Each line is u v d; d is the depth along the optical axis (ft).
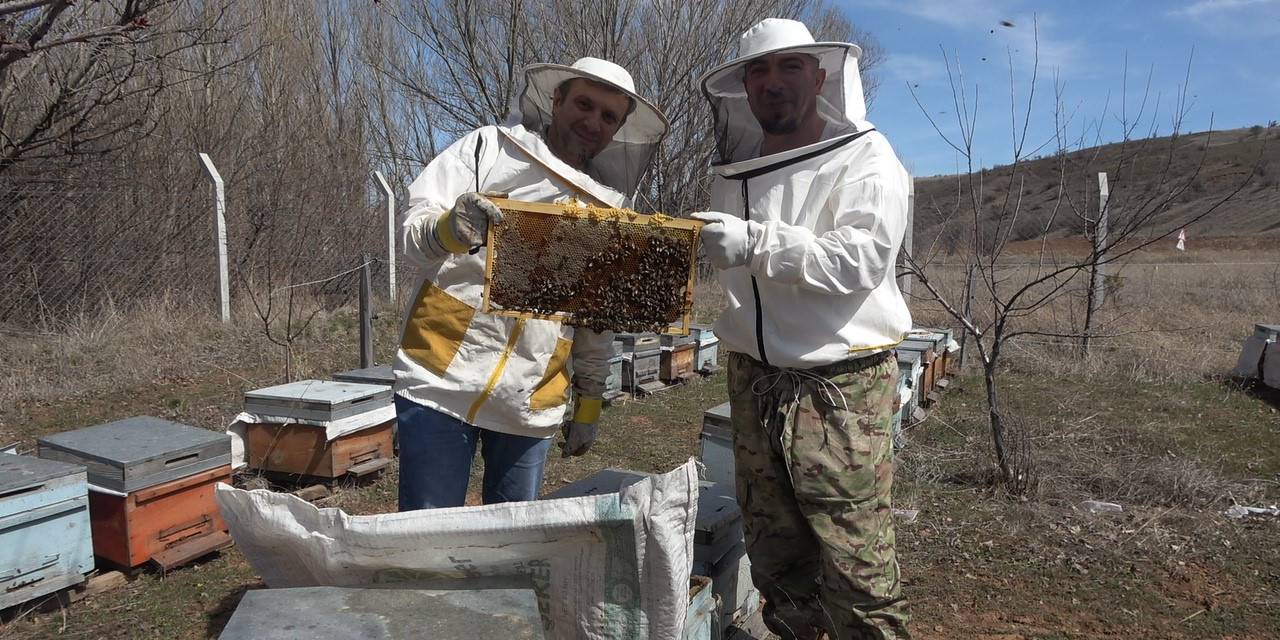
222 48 40.70
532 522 6.50
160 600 11.13
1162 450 18.51
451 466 8.05
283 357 26.35
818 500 7.79
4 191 27.17
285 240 35.76
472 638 5.30
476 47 45.50
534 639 5.33
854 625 7.87
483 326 7.91
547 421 8.36
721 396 24.47
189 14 38.47
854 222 7.36
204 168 30.19
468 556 6.69
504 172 7.91
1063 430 19.71
